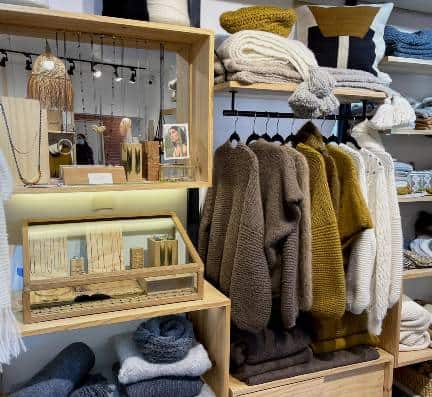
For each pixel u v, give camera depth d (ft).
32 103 4.05
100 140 4.80
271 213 4.64
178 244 4.81
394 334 5.86
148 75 4.99
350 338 5.64
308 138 5.25
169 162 5.02
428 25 7.17
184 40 4.83
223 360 4.72
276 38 4.69
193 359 4.62
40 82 4.46
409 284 7.69
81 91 4.70
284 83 4.69
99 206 5.23
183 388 4.55
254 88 4.57
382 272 5.15
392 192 5.24
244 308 4.60
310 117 4.74
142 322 5.25
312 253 4.84
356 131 5.82
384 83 5.36
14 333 3.67
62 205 5.03
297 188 4.48
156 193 5.53
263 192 4.83
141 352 4.66
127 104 4.92
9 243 4.77
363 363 5.53
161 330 4.76
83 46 4.69
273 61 4.71
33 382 4.39
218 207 5.20
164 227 5.06
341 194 4.98
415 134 6.66
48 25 4.22
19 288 4.70
